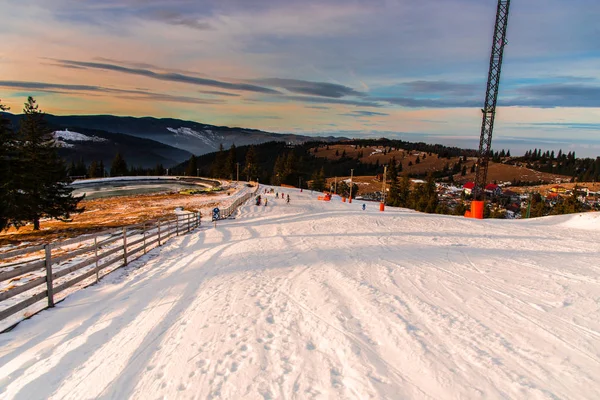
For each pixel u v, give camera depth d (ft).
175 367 14.25
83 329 18.74
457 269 31.14
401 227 70.95
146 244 45.19
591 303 21.04
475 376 13.12
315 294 23.82
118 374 13.85
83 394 12.55
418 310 20.25
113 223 107.55
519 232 61.52
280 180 421.59
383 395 11.91
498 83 105.70
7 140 87.76
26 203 93.81
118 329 18.67
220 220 106.11
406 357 14.64
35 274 33.35
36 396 12.48
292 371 13.66
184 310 21.52
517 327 17.67
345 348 15.48
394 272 30.17
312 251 43.39
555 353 14.90
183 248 50.93
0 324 19.36
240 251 45.88
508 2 103.09
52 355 15.62
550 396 11.84
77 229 96.07
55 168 106.42
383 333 17.07
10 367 14.52
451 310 20.24
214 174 442.50
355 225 74.84
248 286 26.68
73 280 25.53
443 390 12.26
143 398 12.16
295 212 126.41
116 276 31.71
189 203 183.01
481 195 106.52
